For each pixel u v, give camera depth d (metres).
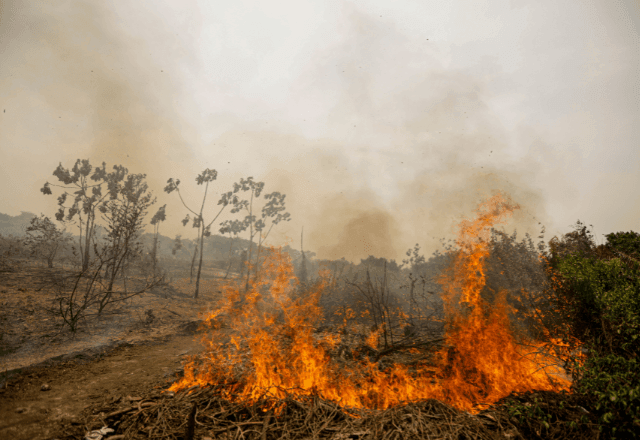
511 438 3.68
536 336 7.04
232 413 4.36
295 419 4.25
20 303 10.57
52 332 8.66
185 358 7.41
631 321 4.06
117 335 9.28
